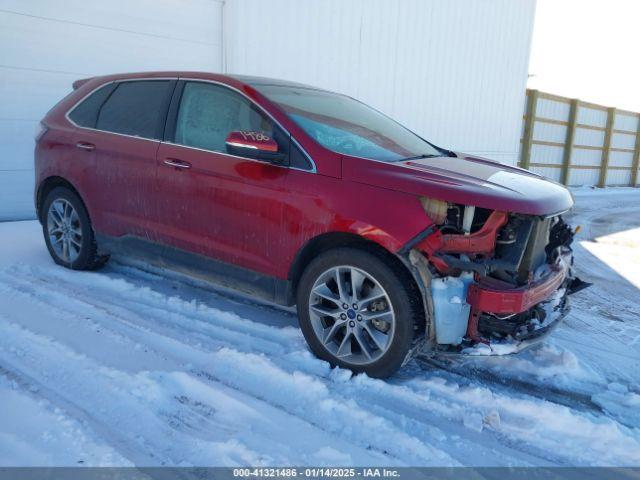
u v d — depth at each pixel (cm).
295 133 342
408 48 1108
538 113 1800
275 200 337
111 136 428
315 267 325
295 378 308
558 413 295
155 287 458
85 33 712
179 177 381
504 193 302
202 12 817
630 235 945
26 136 689
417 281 294
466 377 338
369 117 435
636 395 324
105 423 257
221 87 383
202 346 345
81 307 395
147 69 777
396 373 335
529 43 1446
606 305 519
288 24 893
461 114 1291
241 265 361
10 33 654
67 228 474
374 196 308
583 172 2083
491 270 293
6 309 381
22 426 247
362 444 259
